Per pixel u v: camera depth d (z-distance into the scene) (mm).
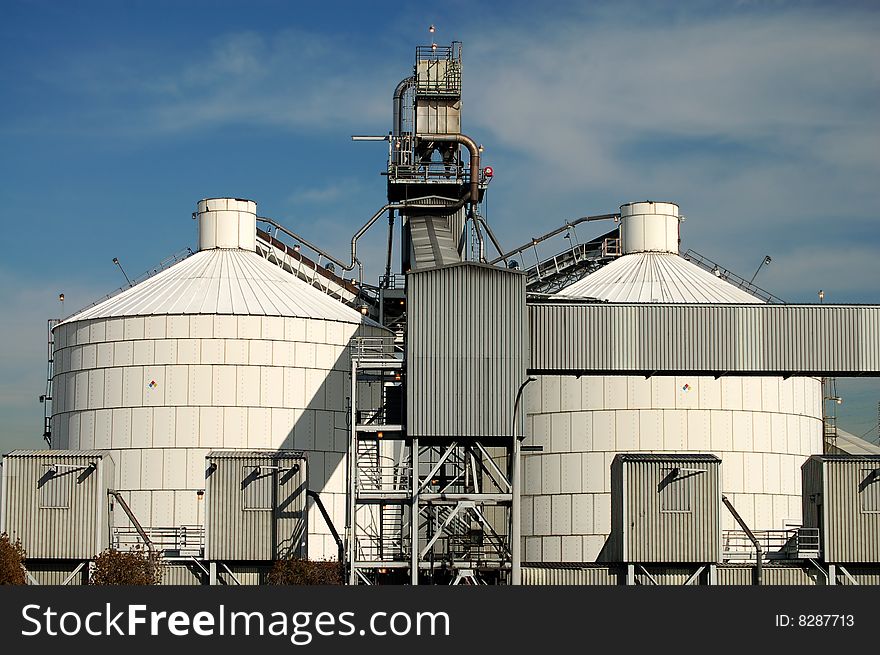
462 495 77125
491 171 106875
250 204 106500
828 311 80625
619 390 95562
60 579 81188
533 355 78625
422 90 106562
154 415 93938
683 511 80625
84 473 81812
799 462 97188
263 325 94750
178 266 102438
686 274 103875
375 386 96812
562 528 95562
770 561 82500
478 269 77562
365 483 93375
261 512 81500
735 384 95750
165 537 89062
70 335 98062
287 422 94250
